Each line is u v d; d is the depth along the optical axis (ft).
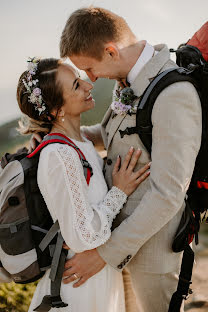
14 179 6.12
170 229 6.49
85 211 5.93
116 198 6.31
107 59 6.23
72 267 6.28
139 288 6.82
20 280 6.21
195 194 6.64
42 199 6.23
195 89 5.92
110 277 6.55
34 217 6.17
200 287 11.00
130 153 6.27
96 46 6.11
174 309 6.35
